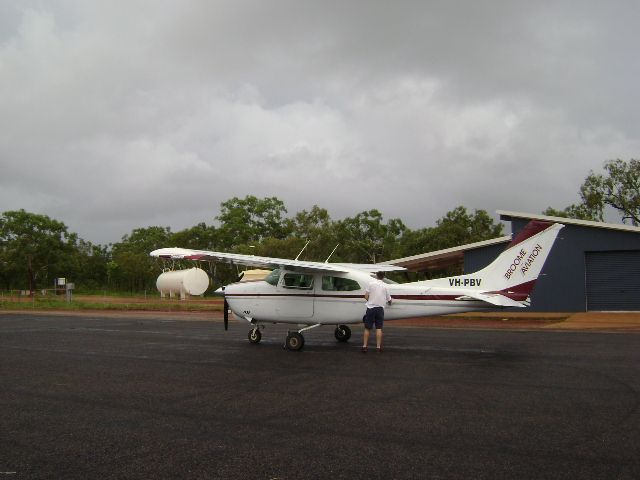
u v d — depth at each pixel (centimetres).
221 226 7131
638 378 904
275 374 970
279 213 7350
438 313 1280
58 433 604
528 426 620
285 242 5400
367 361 1115
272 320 1413
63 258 7344
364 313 1327
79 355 1230
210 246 6875
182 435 594
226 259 1343
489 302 1216
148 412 697
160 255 1395
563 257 2431
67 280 7488
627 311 2345
